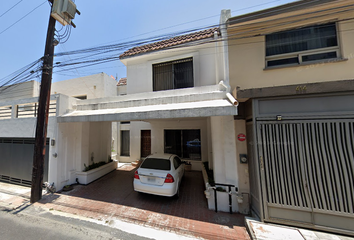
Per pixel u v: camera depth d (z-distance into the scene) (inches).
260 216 148.8
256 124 157.2
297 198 140.8
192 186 263.0
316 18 166.9
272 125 152.9
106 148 365.7
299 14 168.6
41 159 216.2
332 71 162.2
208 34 248.4
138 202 206.8
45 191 240.8
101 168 316.2
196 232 144.7
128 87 298.8
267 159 151.7
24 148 271.7
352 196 128.2
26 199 216.7
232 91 186.5
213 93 195.9
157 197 221.9
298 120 146.4
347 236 126.3
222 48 209.5
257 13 176.4
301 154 143.1
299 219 140.1
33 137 261.4
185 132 381.1
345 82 132.7
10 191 244.5
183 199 214.5
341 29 161.5
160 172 206.4
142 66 294.2
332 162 135.2
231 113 154.7
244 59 188.4
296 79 171.6
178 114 172.1
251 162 173.0
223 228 150.1
